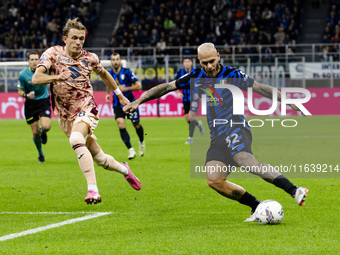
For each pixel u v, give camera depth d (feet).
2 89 106.93
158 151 53.93
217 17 127.44
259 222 22.91
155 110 108.37
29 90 43.96
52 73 26.21
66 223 23.71
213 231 21.93
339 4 129.59
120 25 129.08
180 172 39.99
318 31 130.00
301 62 106.93
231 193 23.24
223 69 22.95
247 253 18.74
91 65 26.61
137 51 118.83
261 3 128.57
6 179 37.45
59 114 26.73
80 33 25.75
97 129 82.38
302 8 134.10
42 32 129.39
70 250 19.38
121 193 31.73
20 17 133.08
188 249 19.30
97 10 137.08
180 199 29.58
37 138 45.57
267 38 119.14
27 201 29.43
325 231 21.68
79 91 26.37
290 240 20.33
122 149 56.03
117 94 28.09
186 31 125.70
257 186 33.76
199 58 22.30
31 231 22.24
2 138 70.49
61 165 44.91
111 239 20.85
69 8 132.87
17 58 113.29
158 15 131.13
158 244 20.03
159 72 106.93
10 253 19.03
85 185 34.81
